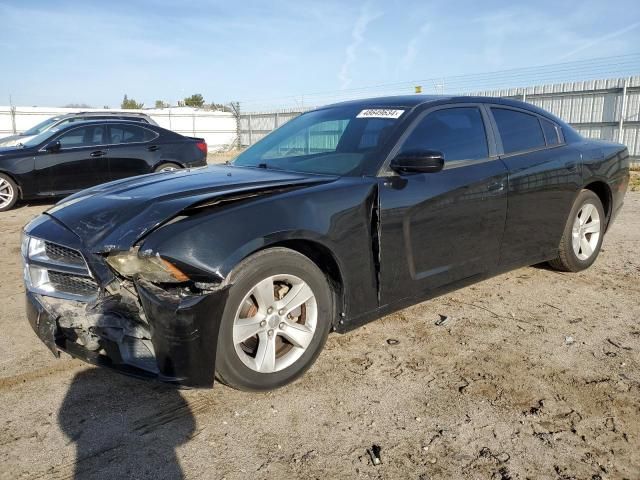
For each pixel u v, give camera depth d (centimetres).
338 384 288
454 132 363
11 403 270
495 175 367
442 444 237
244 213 261
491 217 368
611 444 237
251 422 254
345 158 337
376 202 305
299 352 284
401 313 386
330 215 285
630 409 264
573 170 431
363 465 224
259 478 216
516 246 396
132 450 233
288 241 278
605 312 390
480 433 245
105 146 908
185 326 236
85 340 264
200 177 330
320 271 288
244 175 332
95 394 279
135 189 308
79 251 261
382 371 302
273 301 270
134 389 284
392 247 314
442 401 271
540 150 415
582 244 465
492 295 425
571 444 237
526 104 430
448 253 347
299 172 339
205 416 259
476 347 332
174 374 240
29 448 234
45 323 271
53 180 873
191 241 243
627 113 1502
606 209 488
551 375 297
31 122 2616
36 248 285
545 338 345
